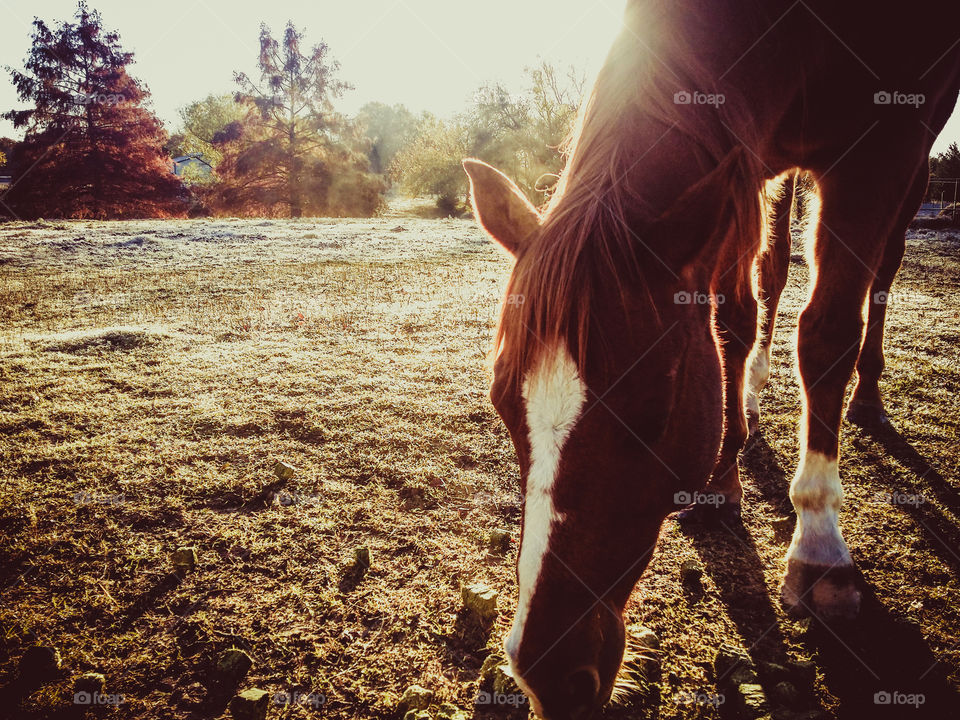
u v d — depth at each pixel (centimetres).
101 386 446
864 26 234
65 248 1102
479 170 175
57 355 509
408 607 233
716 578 251
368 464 338
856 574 248
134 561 259
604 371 130
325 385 446
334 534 279
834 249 240
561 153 215
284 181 3334
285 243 1166
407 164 3512
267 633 220
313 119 3350
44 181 2608
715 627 225
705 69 185
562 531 133
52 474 326
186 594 240
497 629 222
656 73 176
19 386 443
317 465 337
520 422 137
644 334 135
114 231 1355
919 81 252
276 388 442
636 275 137
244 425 382
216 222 1597
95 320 641
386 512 296
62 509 295
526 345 136
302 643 215
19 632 221
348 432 373
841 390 237
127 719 186
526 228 168
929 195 1717
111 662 207
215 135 3434
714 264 170
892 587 242
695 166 167
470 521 290
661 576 253
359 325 602
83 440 364
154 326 606
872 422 375
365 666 206
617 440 131
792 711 186
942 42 259
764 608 235
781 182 331
